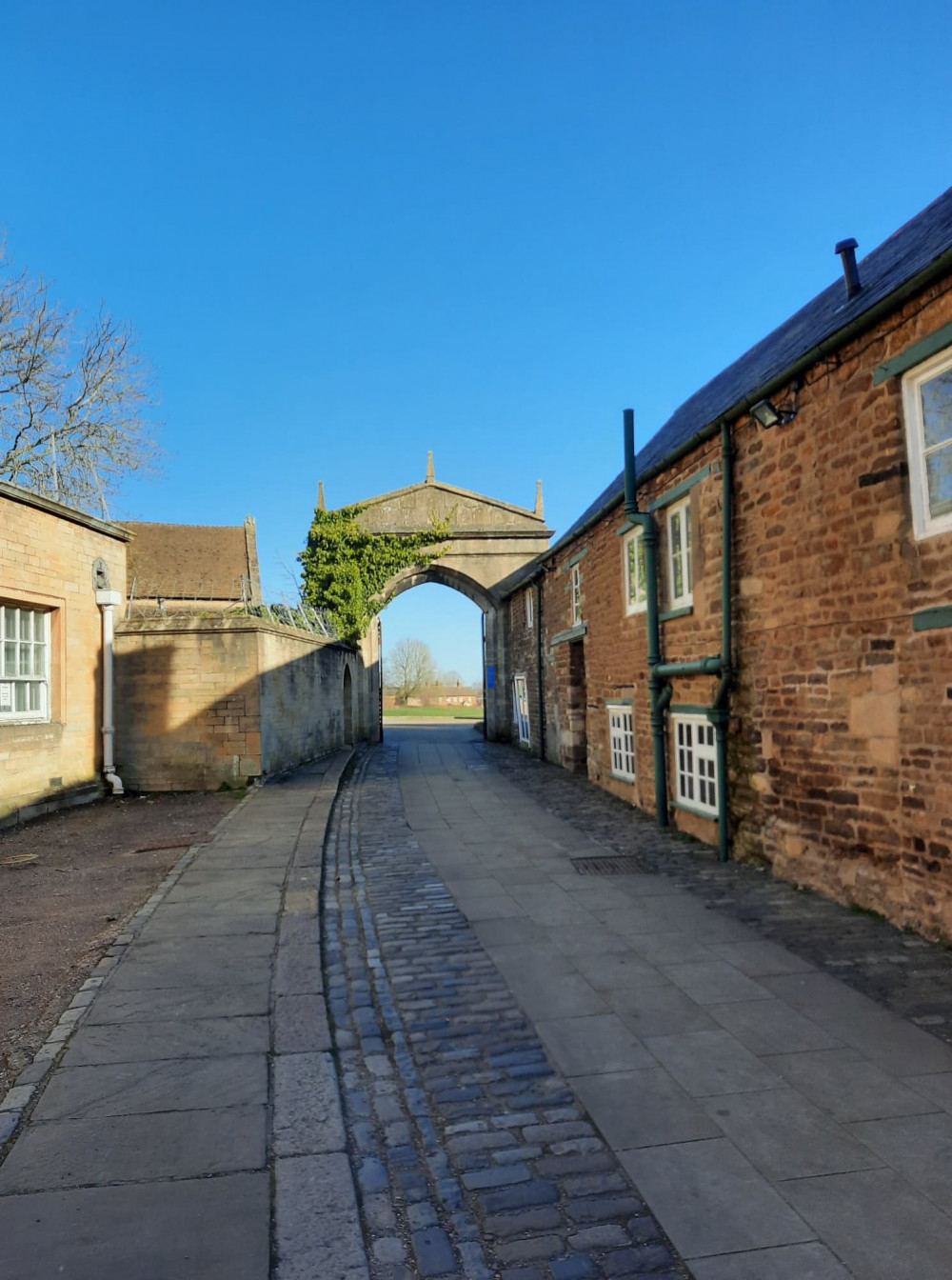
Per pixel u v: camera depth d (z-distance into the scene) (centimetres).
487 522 2739
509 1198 306
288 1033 439
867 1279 261
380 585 2655
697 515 955
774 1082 388
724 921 646
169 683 1416
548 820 1138
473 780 1616
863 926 624
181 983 511
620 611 1295
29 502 1151
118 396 2184
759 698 815
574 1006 486
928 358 585
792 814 761
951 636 568
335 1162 324
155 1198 300
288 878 774
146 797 1354
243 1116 356
